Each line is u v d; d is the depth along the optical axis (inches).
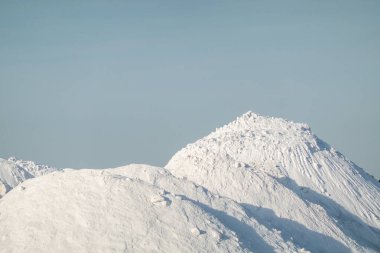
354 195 4913.9
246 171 4188.0
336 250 3518.7
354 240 3777.1
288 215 3718.0
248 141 5413.4
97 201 2770.7
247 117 6043.3
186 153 4889.3
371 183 5354.3
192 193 3265.3
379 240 4205.2
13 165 5915.4
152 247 2492.6
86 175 3038.9
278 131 5664.4
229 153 5241.1
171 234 2586.1
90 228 2593.5
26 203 2878.9
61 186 2955.2
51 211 2748.5
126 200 2773.1
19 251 2517.2
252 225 3019.2
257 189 3966.5
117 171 3718.0
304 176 4955.7
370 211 4751.5
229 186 4013.3
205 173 4215.1
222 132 5920.3
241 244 2674.7
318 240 3550.7
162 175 3540.8
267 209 3747.5
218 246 2588.6
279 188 4033.0
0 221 2802.7
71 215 2694.4
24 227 2672.2
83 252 2463.1
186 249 2511.1
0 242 2618.1
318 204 4411.9
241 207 3216.0
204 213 2827.3
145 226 2605.8
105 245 2488.9
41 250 2500.0
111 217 2655.0
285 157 5147.6
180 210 2770.7
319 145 5629.9
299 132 5684.1
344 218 4466.0
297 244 3154.5
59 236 2566.4
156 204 2775.6
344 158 5634.8
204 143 5502.0
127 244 2497.5
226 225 2856.8
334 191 4884.4
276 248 2849.4
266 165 4886.8
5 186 3373.5
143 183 2962.6
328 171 5137.8
